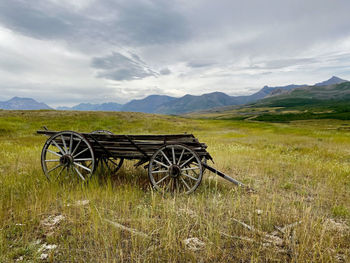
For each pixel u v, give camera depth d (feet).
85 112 174.70
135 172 23.30
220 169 26.96
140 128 141.59
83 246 9.50
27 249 9.07
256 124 183.83
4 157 30.58
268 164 30.50
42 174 20.44
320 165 30.14
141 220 11.65
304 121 335.26
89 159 17.83
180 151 18.24
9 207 13.02
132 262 8.40
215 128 153.99
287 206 15.15
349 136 91.86
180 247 9.57
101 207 13.20
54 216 12.26
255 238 10.30
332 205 15.67
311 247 9.66
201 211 13.44
